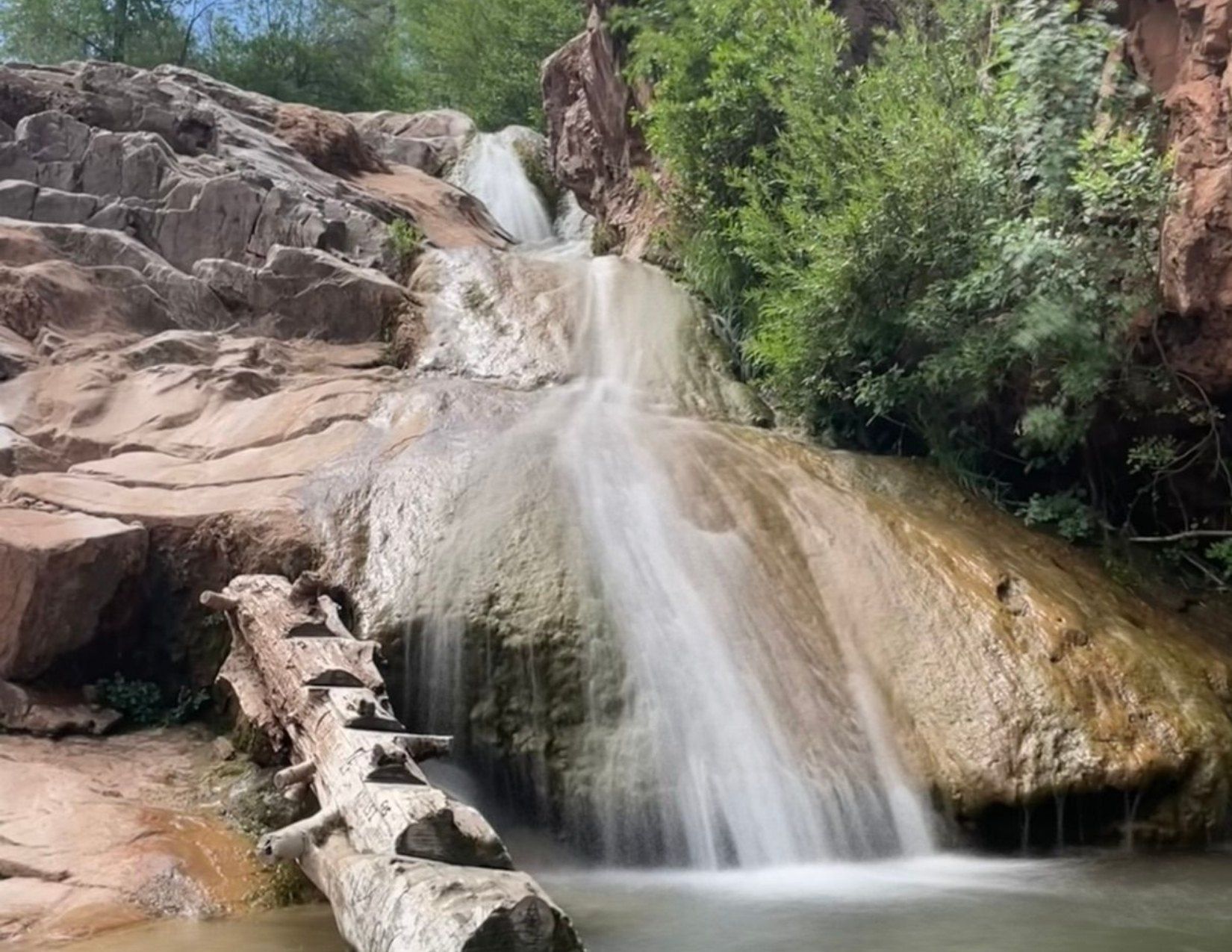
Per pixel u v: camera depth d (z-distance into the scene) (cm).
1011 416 1148
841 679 884
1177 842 836
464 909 489
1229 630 1023
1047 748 834
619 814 796
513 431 1085
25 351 1223
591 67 1719
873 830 814
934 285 1099
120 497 997
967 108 1144
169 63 2847
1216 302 935
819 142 1246
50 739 863
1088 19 1080
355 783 627
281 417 1137
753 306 1345
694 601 906
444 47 2977
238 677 848
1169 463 1075
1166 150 993
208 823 750
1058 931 636
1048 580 989
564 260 1484
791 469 1080
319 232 1480
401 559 908
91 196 1487
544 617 859
